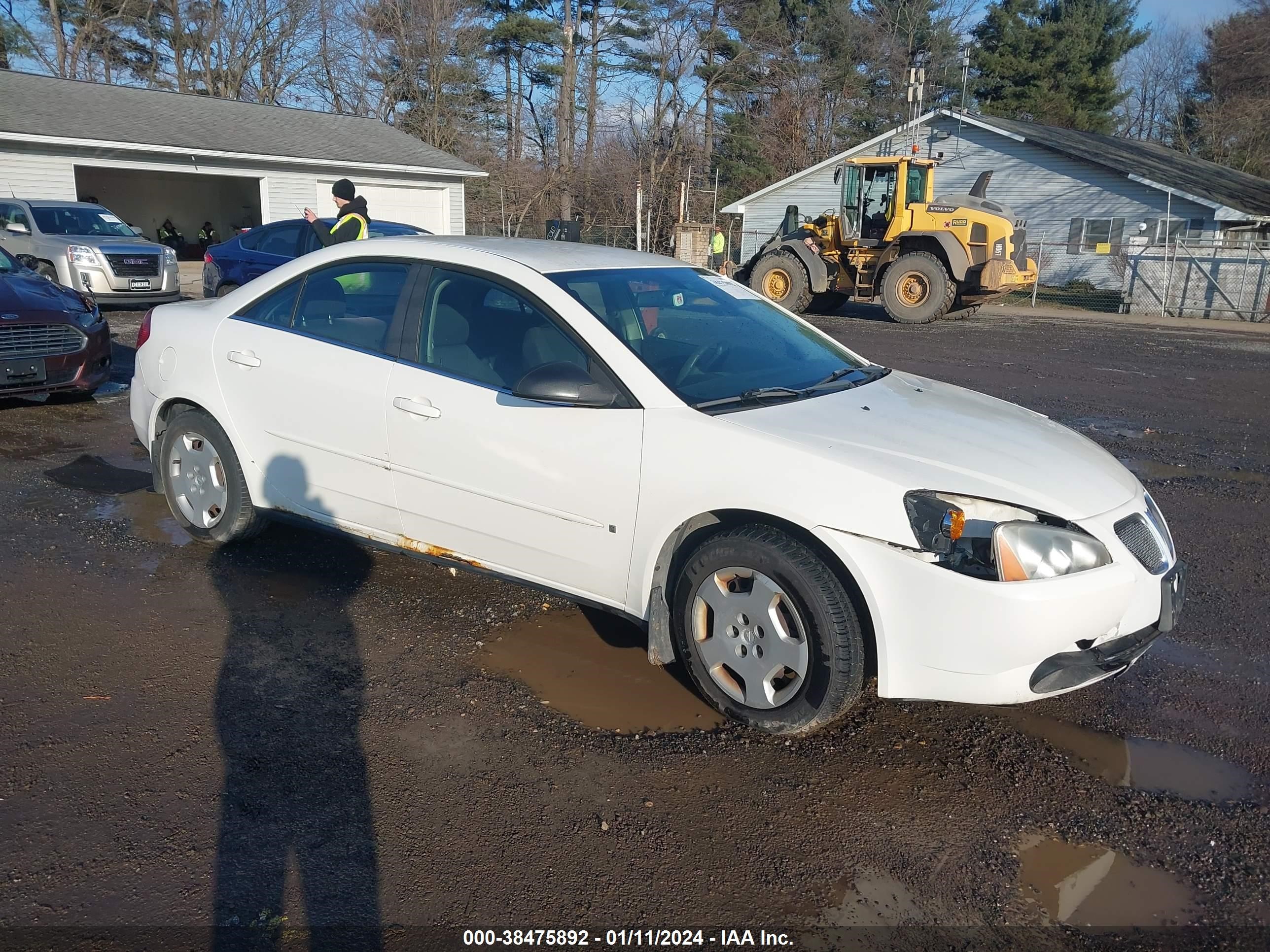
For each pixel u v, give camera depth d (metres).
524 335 3.65
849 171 18.23
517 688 3.53
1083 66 45.34
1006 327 17.16
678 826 2.79
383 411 3.88
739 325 4.06
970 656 2.88
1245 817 2.89
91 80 39.47
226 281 11.96
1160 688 3.68
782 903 2.49
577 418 3.44
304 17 41.22
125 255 14.63
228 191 32.38
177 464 4.72
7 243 14.93
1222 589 4.65
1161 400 9.66
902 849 2.72
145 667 3.56
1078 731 3.37
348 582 4.42
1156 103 52.28
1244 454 7.40
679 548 3.43
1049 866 2.67
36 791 2.80
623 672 3.68
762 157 42.41
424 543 3.96
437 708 3.37
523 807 2.84
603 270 3.94
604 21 43.47
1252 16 44.34
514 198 40.97
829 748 3.22
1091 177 26.22
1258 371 12.00
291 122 26.70
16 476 5.86
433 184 27.41
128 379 9.10
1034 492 3.01
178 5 40.47
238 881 2.49
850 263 18.64
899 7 46.22
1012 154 27.34
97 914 2.35
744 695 3.27
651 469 3.28
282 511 4.36
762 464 3.10
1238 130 44.09
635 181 41.06
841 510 2.97
